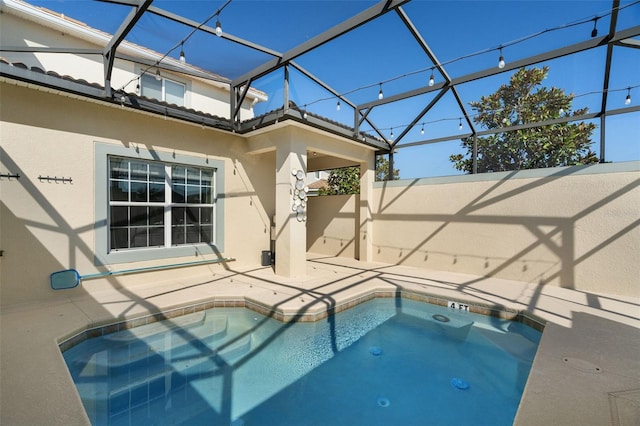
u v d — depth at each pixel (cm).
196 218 646
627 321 397
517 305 465
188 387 318
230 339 420
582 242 557
